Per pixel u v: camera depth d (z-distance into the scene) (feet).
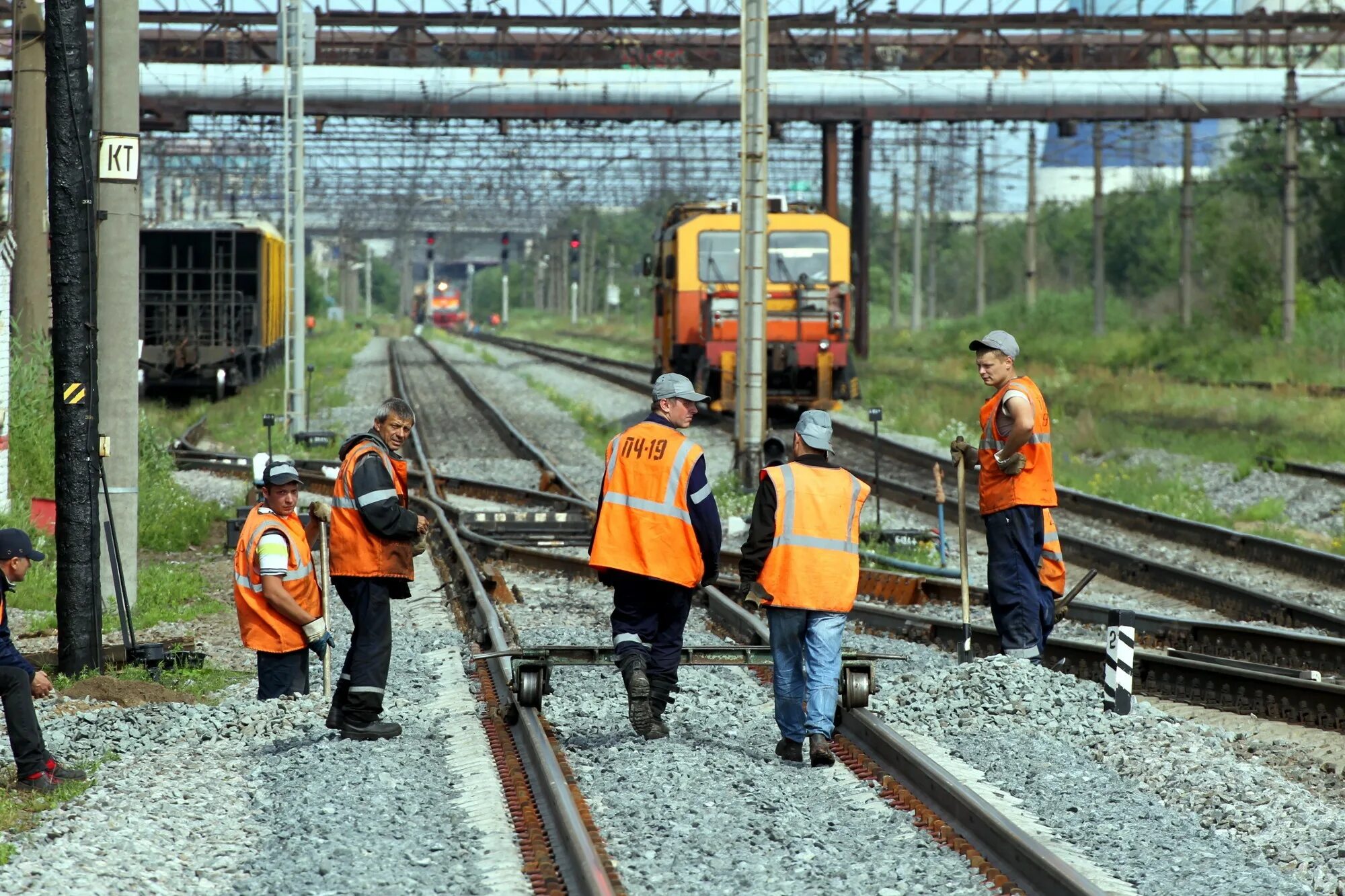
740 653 108.47
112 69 150.10
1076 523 237.25
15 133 263.70
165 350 451.94
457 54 578.66
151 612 162.91
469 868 74.23
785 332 359.46
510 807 85.56
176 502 234.99
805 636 97.35
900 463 317.42
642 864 74.33
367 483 99.71
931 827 81.15
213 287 460.96
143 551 214.69
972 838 79.41
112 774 96.12
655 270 418.92
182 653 135.85
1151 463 304.50
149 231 459.32
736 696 115.96
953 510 237.86
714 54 587.68
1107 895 65.98
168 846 79.41
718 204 383.24
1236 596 165.58
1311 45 567.18
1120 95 523.29
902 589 170.71
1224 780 90.89
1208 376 515.50
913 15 539.29
